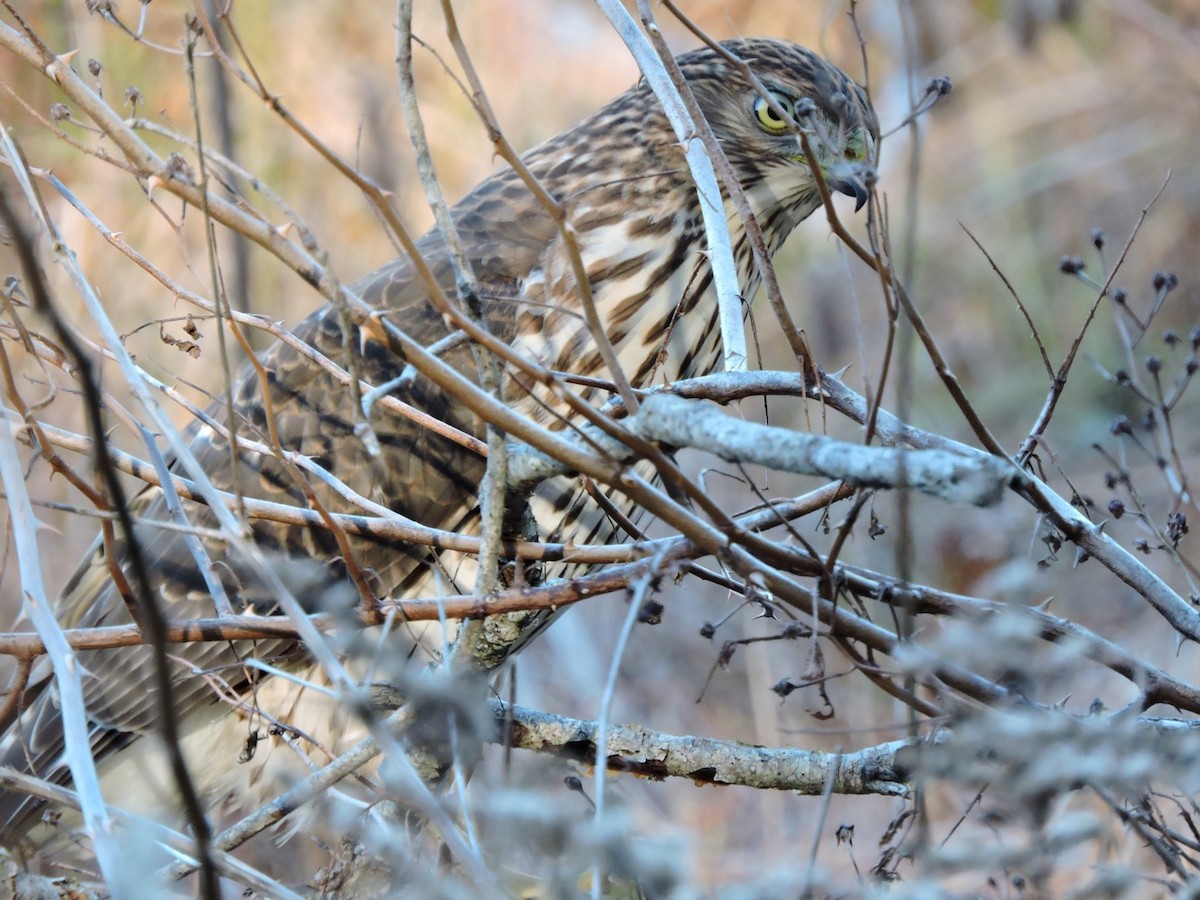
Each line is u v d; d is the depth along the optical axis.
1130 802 5.42
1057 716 4.60
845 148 8.21
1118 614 10.74
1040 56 16.16
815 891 4.97
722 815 9.82
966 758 4.46
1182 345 13.23
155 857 4.52
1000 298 14.37
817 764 6.05
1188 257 14.06
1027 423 13.27
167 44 11.61
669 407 4.59
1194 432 12.51
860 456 4.12
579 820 4.53
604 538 7.86
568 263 7.81
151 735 7.40
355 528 5.89
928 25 15.77
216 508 4.84
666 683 11.41
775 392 5.69
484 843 5.14
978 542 10.48
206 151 5.16
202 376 10.59
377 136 12.30
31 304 5.89
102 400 5.75
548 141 8.48
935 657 4.48
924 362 13.59
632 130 8.09
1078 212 14.87
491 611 5.27
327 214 12.28
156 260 10.87
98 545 8.16
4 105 10.80
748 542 4.84
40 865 6.36
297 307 11.41
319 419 7.80
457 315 4.77
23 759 7.41
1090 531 5.55
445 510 7.71
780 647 10.91
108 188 10.91
